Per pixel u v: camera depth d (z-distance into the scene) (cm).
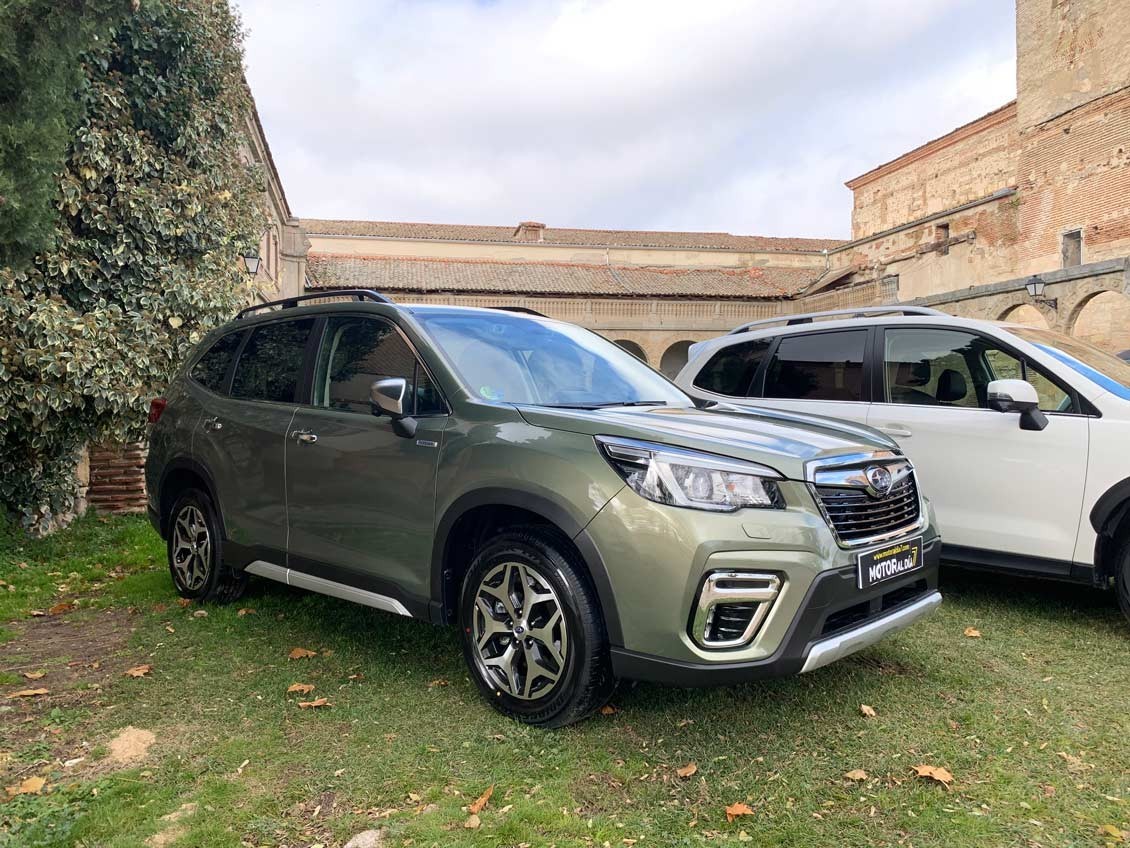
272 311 462
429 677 357
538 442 301
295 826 238
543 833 234
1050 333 501
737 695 333
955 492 463
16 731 305
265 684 351
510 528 312
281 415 409
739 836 233
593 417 303
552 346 402
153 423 514
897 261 2911
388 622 437
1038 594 489
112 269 736
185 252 816
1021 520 438
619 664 277
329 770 272
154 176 782
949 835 233
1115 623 429
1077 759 279
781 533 267
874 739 294
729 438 290
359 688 345
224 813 245
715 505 268
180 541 493
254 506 420
